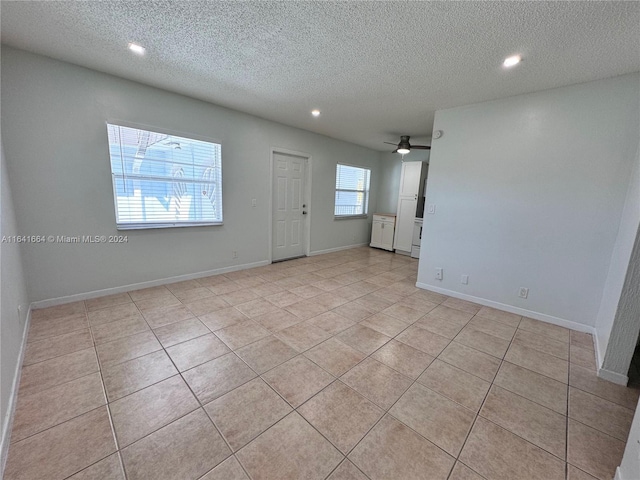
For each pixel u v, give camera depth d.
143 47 2.24
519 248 2.96
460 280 3.41
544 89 2.68
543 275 2.85
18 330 1.96
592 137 2.50
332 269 4.61
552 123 2.68
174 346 2.16
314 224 5.50
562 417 1.60
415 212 5.73
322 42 2.07
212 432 1.41
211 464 1.25
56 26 1.97
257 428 1.45
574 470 1.28
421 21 1.76
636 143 2.32
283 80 2.79
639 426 1.11
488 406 1.67
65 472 1.19
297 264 4.83
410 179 5.83
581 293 2.65
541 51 2.03
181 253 3.62
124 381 1.75
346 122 4.26
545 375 1.98
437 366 2.04
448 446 1.38
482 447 1.39
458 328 2.65
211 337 2.32
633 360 2.23
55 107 2.56
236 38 2.06
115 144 2.96
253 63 2.45
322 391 1.73
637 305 1.83
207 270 3.92
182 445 1.33
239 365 1.96
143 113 3.05
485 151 3.09
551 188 2.73
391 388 1.79
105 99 2.80
